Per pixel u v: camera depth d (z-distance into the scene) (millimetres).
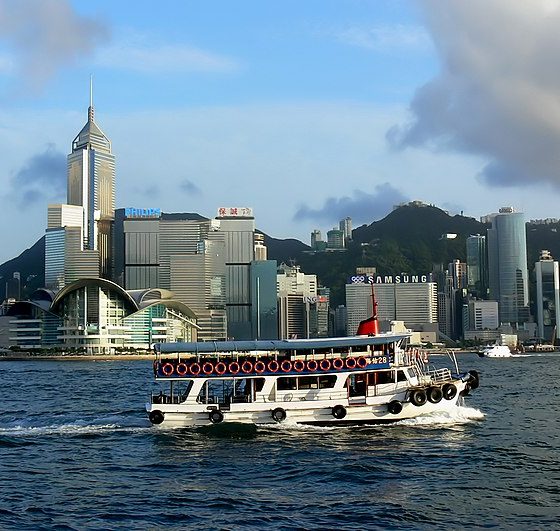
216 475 42062
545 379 134750
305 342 55938
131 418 66625
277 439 51656
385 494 37500
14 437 56062
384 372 56156
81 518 33656
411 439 51719
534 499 36344
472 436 53594
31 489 39406
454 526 32094
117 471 43594
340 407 54938
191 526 32375
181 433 54219
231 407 54844
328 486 39281
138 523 32875
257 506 35406
